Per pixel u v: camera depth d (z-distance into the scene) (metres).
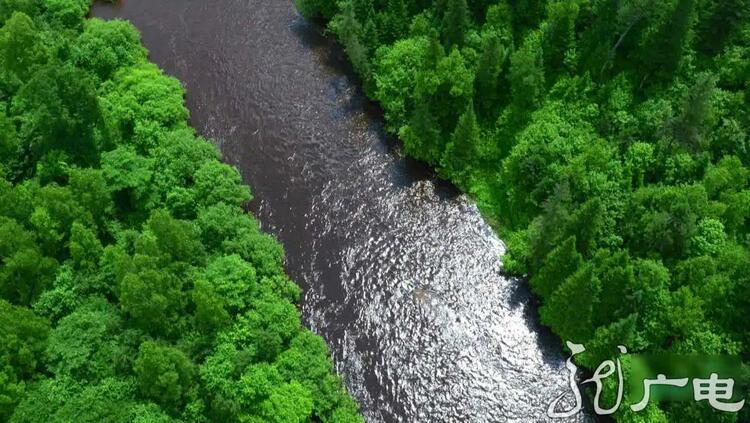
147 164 94.12
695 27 101.00
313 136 107.50
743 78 98.69
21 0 111.12
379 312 89.62
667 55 97.19
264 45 120.44
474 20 109.75
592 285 76.56
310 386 78.56
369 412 81.75
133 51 114.50
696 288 78.31
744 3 96.12
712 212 83.94
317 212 99.12
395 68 104.44
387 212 98.81
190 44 120.56
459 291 91.25
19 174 94.25
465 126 94.19
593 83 100.06
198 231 88.31
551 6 101.25
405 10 108.12
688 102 85.56
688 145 88.38
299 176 103.06
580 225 81.69
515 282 91.31
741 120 93.69
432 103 100.88
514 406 81.75
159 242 81.31
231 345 77.69
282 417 74.94
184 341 77.81
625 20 97.69
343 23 108.00
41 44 103.94
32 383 74.44
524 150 93.88
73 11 116.50
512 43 102.94
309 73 116.06
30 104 97.75
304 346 82.69
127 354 75.50
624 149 93.12
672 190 83.62
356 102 111.25
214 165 95.56
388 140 106.31
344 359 85.81
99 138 95.75
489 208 97.25
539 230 84.56
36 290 80.56
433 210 98.62
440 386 83.62
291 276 92.75
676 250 81.69
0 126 93.12
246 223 91.69
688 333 75.69
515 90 100.06
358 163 104.12
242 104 111.94
